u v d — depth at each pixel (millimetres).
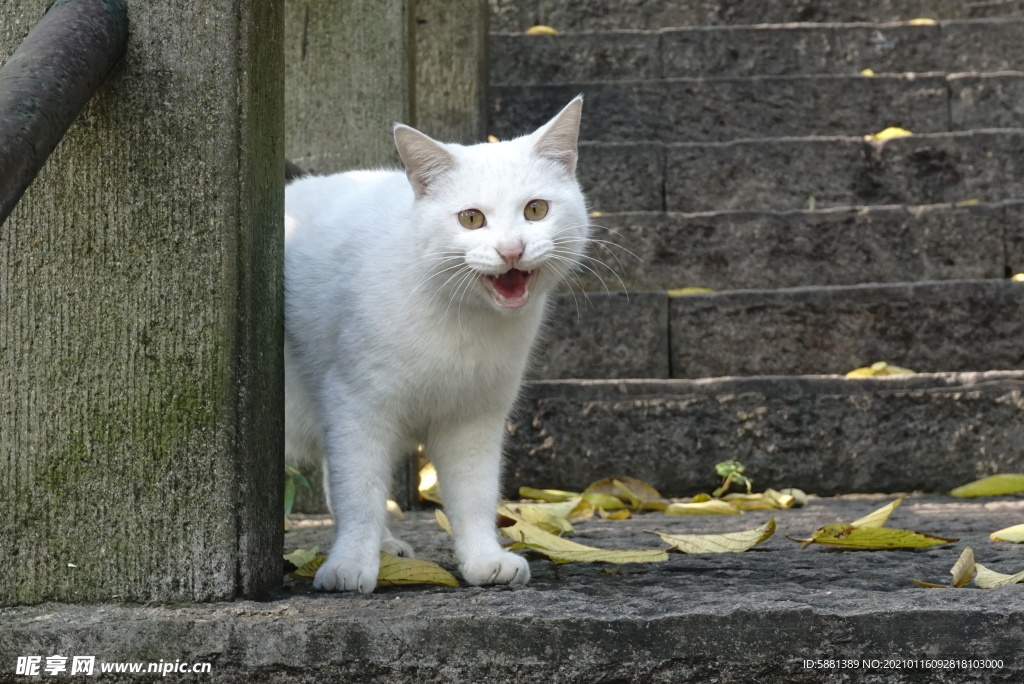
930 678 2510
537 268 3334
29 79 2348
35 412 2717
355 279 3270
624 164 6688
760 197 6691
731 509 4711
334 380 3270
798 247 6145
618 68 7723
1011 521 4180
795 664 2527
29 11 2701
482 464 3424
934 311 5633
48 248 2699
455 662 2541
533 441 5230
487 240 3182
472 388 3303
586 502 4793
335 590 3006
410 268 3188
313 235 3586
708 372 5730
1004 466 5137
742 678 2539
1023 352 5598
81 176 2688
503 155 3361
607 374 5730
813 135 7219
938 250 6102
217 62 2660
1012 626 2502
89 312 2701
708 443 5199
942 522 4180
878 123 7207
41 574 2729
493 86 7184
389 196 3574
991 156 6586
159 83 2672
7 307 2709
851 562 3381
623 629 2541
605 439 5219
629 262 6148
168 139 2672
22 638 2564
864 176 6656
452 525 3436
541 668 2539
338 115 5164
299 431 3691
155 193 2680
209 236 2678
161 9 2662
